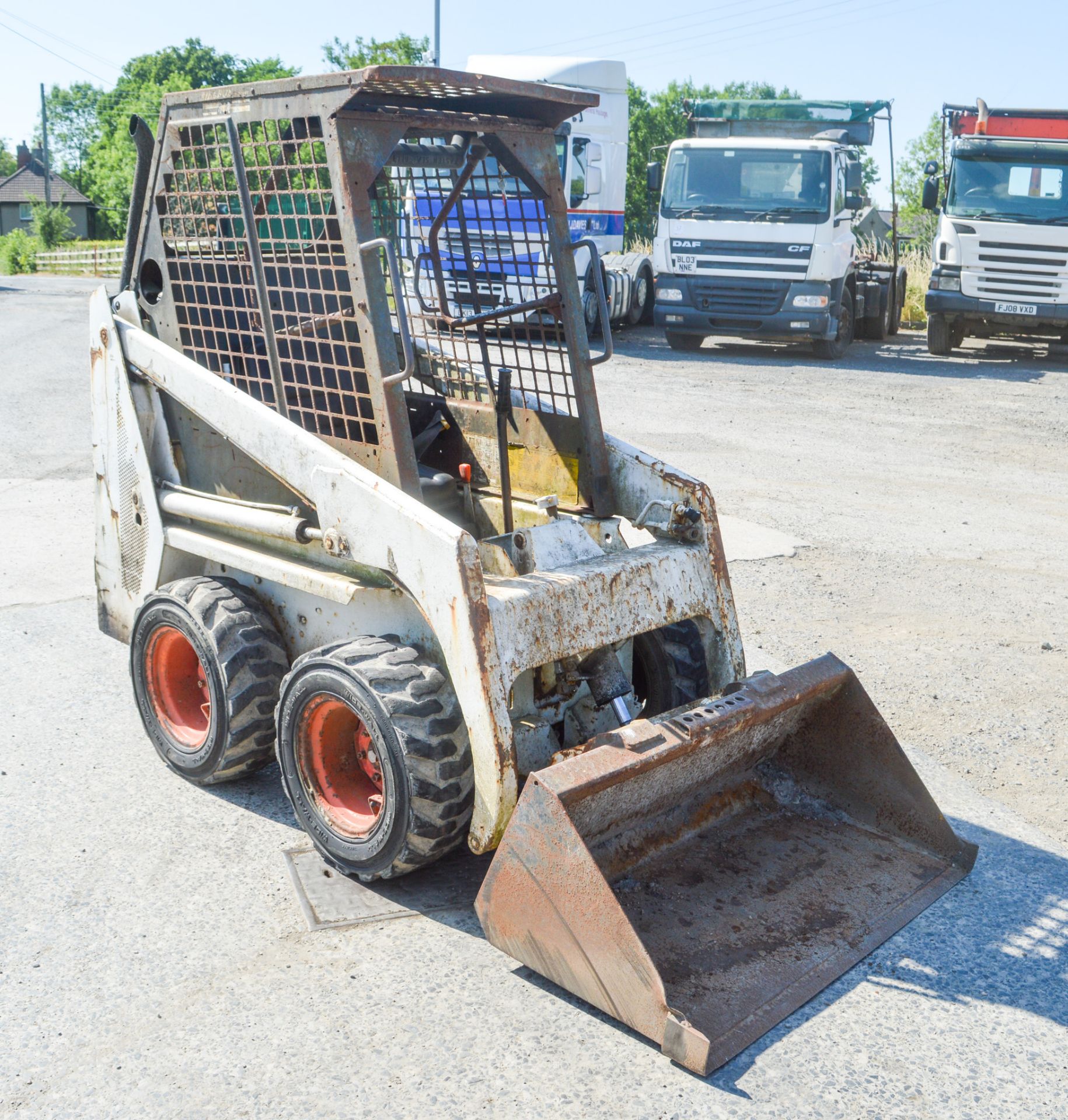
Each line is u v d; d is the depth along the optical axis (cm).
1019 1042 308
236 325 427
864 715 388
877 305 1894
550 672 372
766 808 401
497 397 434
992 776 464
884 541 786
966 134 1747
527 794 312
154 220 447
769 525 817
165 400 454
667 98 9500
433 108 409
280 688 393
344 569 389
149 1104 280
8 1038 303
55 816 419
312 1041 302
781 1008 310
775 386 1435
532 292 471
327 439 393
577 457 431
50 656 565
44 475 901
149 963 335
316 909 363
